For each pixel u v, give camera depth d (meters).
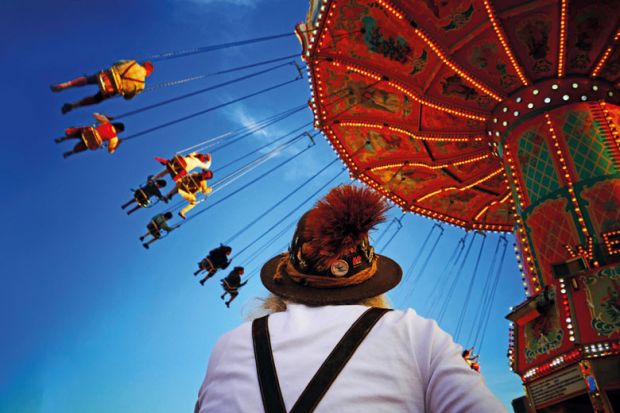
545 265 13.91
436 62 16.19
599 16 14.34
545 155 14.80
